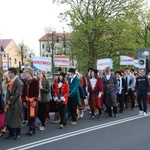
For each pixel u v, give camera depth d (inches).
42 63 473.1
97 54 1240.2
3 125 364.5
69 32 1357.0
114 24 1149.7
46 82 401.7
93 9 1187.9
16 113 346.6
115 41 1213.1
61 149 302.7
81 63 1268.5
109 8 1185.4
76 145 318.3
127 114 545.0
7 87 355.3
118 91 561.0
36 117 388.2
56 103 434.9
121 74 579.5
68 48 1331.2
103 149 301.3
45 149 303.6
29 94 369.1
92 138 350.9
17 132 350.3
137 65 839.1
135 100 657.0
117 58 1290.6
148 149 301.0
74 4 1197.7
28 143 329.1
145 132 383.2
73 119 449.4
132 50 1248.2
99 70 606.5
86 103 661.9
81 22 1185.4
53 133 382.0
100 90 493.0
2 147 312.8
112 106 521.0
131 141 334.3
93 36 1211.9
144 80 530.0
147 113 553.0
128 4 1196.5
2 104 363.6
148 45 1632.6
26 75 370.9
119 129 403.9
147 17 1373.0
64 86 417.1
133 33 1253.7
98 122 461.1
